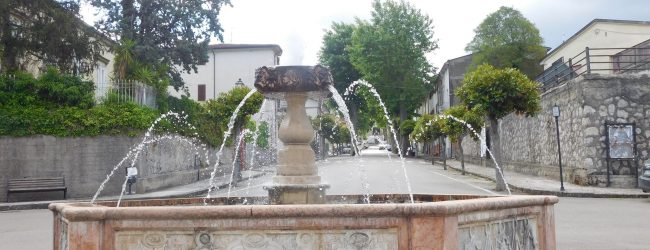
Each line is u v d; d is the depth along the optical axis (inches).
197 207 183.8
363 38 2283.5
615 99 798.5
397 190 796.0
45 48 856.9
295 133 287.6
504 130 1443.2
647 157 784.3
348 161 2265.0
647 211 543.2
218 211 181.8
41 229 470.9
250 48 2171.5
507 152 1413.6
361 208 181.2
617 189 749.9
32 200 762.2
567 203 624.4
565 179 903.7
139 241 184.4
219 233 183.3
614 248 347.9
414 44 2292.1
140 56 1066.1
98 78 1299.2
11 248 368.5
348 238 183.0
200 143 1171.9
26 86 798.5
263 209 181.5
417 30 2276.1
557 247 351.3
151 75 982.4
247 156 1581.0
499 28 1843.0
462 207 187.2
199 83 2183.8
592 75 805.2
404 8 2279.8
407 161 2210.9
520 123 1255.5
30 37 837.2
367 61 2285.9
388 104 2341.3
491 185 904.9
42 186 758.5
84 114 802.8
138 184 827.4
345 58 2546.8
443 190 796.0
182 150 1050.1
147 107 909.2
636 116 793.6
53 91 801.6
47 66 874.8
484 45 1845.5
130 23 1087.6
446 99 2343.8
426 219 180.2
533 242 227.1
